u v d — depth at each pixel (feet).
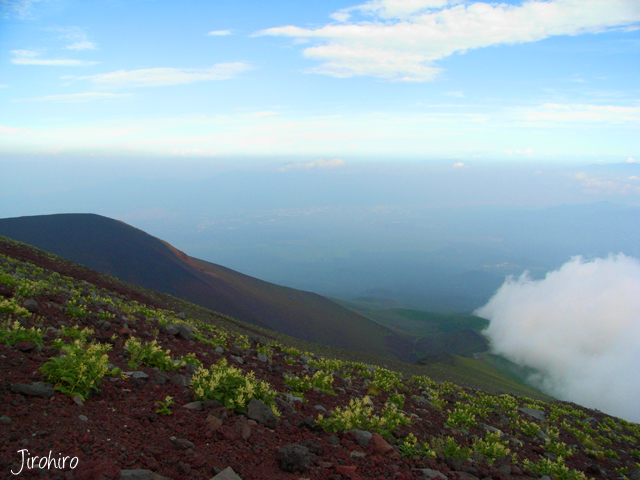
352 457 21.24
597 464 39.42
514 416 52.85
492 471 25.54
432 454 24.94
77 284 74.18
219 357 39.86
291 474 17.75
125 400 20.47
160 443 17.01
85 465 13.42
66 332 29.35
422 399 48.47
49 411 16.44
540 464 32.22
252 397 24.39
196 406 21.94
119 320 41.01
